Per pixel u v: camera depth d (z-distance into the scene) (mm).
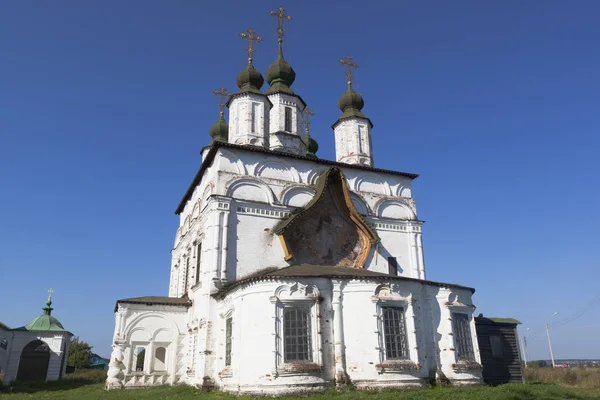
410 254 27344
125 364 23703
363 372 17719
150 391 21047
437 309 20688
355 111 33250
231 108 30172
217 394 18297
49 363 35250
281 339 17594
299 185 25672
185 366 24359
